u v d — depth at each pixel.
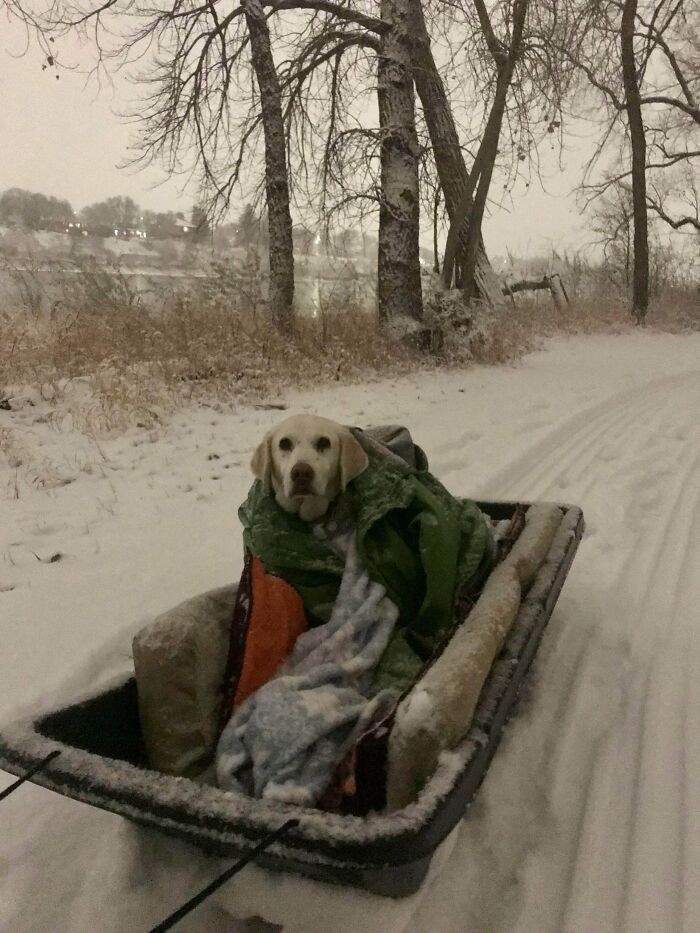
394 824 1.54
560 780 2.65
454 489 5.77
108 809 1.79
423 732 1.83
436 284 13.95
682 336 20.23
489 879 2.24
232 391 9.10
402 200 12.55
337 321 12.06
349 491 3.07
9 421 7.64
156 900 2.20
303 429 3.00
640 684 3.27
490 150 13.29
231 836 1.65
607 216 25.91
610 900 2.14
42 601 4.08
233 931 2.12
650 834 2.37
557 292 21.91
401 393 9.99
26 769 1.88
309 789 2.07
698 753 2.75
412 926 2.06
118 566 4.52
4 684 3.29
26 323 10.20
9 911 2.21
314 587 2.85
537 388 10.84
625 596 4.10
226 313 10.77
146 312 10.70
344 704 2.35
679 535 4.93
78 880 2.33
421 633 2.74
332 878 1.77
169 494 5.84
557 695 3.20
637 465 6.59
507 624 2.41
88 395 8.55
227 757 2.24
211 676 2.44
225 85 13.23
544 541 3.26
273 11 12.59
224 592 2.68
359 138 12.70
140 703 2.37
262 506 3.07
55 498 5.79
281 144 12.71
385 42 12.52
